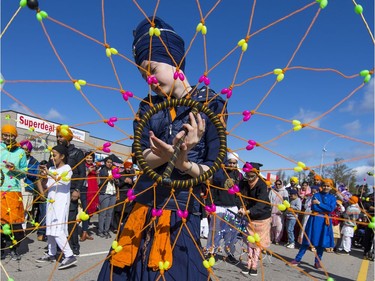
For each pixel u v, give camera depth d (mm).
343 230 8031
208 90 1622
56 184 4543
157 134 1612
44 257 4961
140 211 1638
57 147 4578
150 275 1494
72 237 5484
